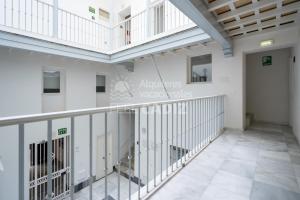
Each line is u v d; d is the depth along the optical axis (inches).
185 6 80.6
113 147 241.4
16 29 138.7
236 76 152.3
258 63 206.4
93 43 250.1
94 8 251.8
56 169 181.2
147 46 174.1
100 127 224.7
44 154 175.3
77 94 218.2
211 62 171.5
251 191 63.3
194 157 93.1
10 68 162.7
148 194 59.9
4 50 158.9
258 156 95.3
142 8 228.2
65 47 175.6
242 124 150.6
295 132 136.5
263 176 73.9
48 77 198.4
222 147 109.9
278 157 94.0
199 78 181.9
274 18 115.0
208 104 124.6
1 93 157.6
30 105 175.8
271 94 198.1
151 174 173.5
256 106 208.7
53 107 201.5
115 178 212.4
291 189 64.5
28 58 174.7
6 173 151.3
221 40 132.6
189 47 175.2
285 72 188.7
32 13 177.2
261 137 132.0
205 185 66.9
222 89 160.2
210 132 126.3
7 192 151.3
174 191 63.0
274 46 135.7
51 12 200.7
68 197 173.3
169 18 184.9
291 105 167.6
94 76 239.1
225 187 65.7
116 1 273.9
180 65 191.6
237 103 152.3
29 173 163.2
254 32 136.8
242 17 113.5
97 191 184.5
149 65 224.8
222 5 89.6
